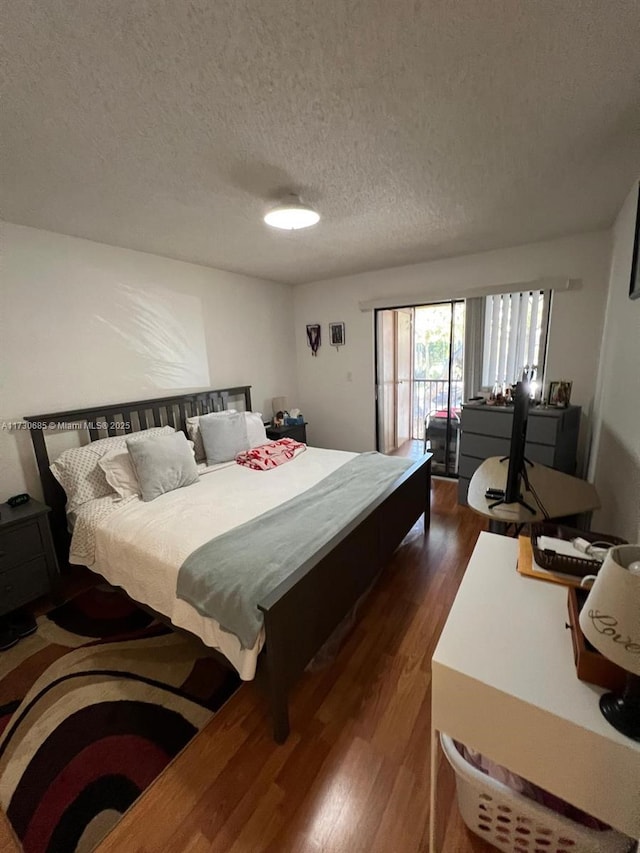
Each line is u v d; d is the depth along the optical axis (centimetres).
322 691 166
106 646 196
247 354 419
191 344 354
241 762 137
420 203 226
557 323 324
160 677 176
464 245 323
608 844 85
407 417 573
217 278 376
